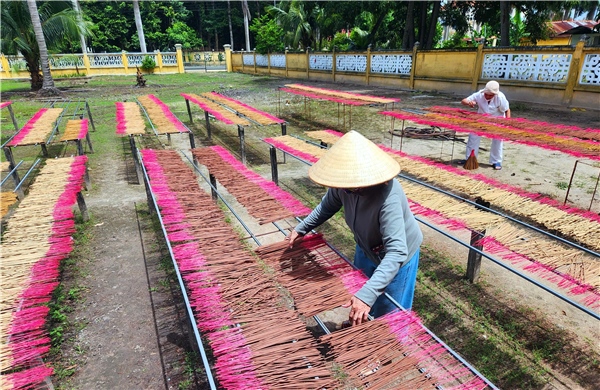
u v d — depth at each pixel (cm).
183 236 278
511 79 1203
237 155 758
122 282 358
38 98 1609
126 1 4009
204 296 214
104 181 627
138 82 1959
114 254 407
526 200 342
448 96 1353
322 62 2034
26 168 701
